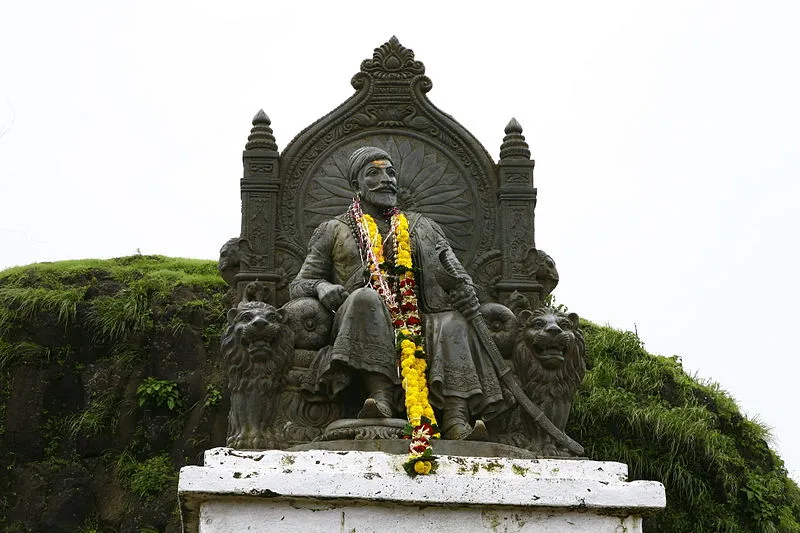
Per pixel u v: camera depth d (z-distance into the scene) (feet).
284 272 24.08
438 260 22.89
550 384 21.98
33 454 30.60
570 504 18.45
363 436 20.01
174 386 31.48
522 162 24.68
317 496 18.12
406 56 25.49
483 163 24.90
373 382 21.07
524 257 24.20
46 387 31.35
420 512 18.38
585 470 19.15
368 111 25.21
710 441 31.22
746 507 30.73
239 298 23.67
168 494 29.73
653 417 31.37
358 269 22.75
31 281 33.45
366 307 21.26
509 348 22.43
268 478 18.16
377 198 23.41
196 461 30.32
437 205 24.75
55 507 29.71
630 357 34.24
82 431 30.81
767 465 32.73
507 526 18.48
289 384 21.61
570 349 22.25
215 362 31.89
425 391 20.58
